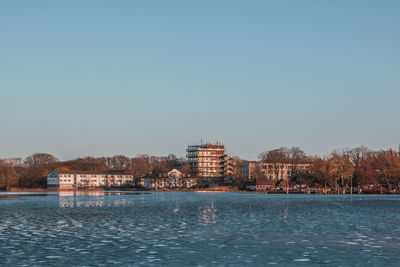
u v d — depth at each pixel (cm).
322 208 11050
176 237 5866
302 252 4866
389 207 11444
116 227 6919
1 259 4500
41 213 9550
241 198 17150
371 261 4438
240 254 4762
